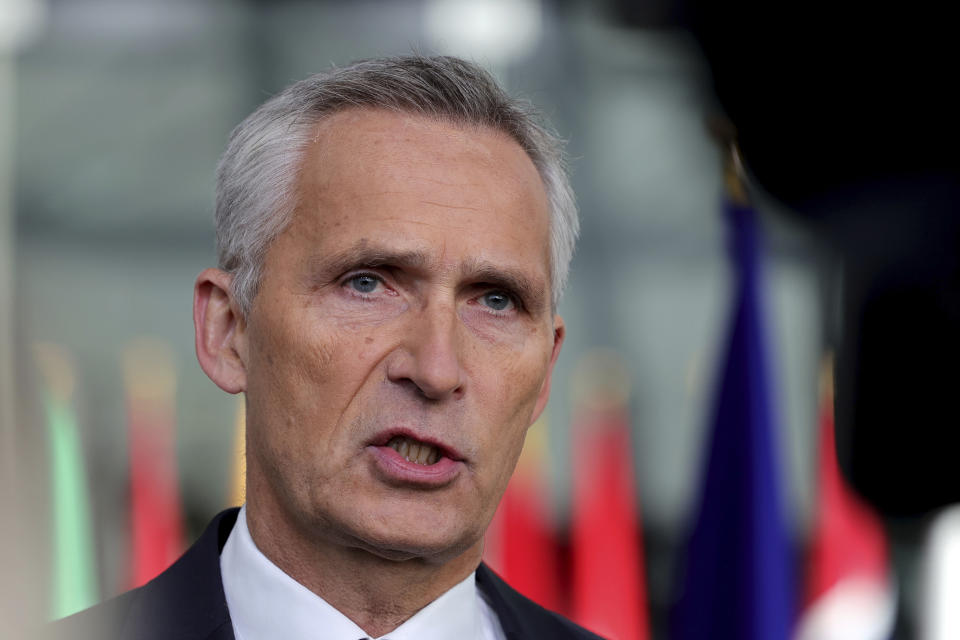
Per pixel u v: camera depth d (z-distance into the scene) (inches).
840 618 616.1
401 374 193.9
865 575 612.1
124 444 1171.9
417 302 199.6
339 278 200.1
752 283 371.2
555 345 239.1
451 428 195.2
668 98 1245.7
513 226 206.7
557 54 1249.4
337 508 195.2
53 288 1217.4
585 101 1257.4
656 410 1259.2
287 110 213.5
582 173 1270.9
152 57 1285.7
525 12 1242.0
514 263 204.4
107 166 1259.2
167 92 1288.1
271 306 204.2
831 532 623.8
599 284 1274.6
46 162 1249.4
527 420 211.8
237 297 213.5
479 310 207.3
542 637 239.6
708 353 1237.7
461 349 199.5
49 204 1242.0
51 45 1268.5
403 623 209.3
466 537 200.5
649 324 1273.4
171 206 1272.1
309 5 1299.2
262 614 205.6
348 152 204.4
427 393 192.5
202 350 219.0
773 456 391.5
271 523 208.5
